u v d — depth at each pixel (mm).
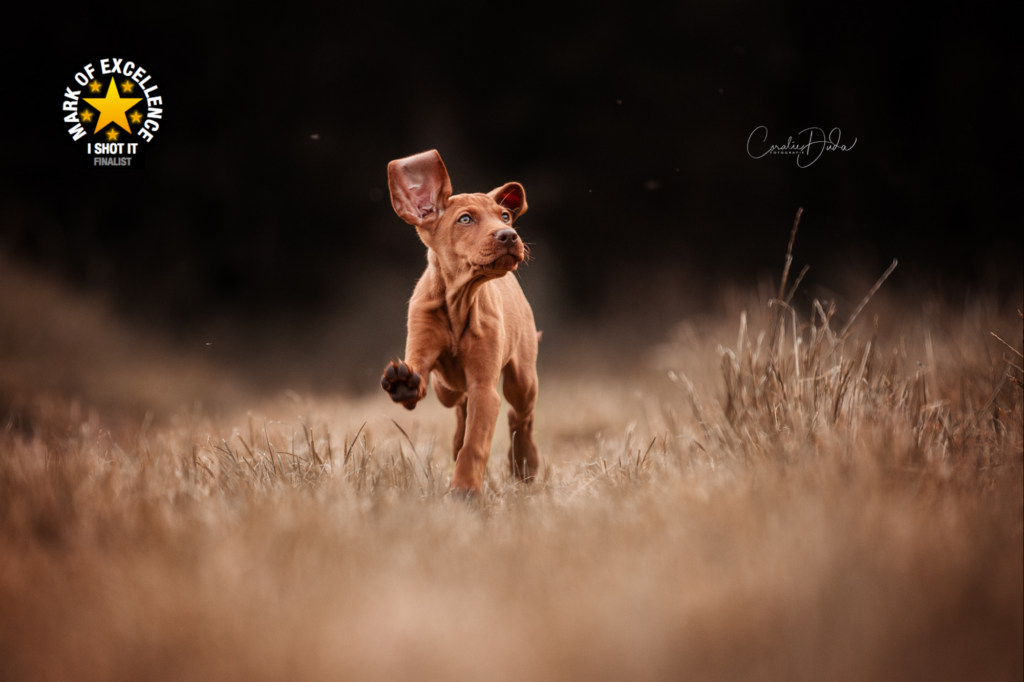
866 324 11523
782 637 3656
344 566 4859
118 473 7191
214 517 5812
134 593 4434
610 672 3543
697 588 4211
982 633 3629
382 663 3645
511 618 4121
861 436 6273
